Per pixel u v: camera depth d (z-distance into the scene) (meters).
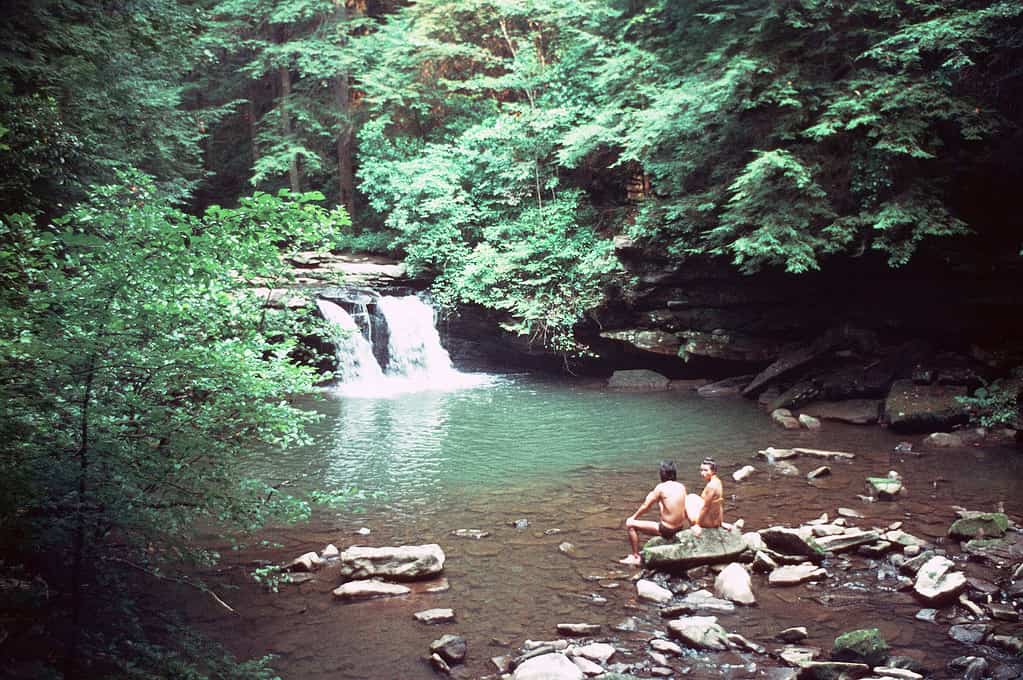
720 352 18.45
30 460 4.96
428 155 23.72
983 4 12.72
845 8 13.73
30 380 5.12
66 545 4.92
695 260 18.19
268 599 7.31
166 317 5.65
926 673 5.68
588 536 9.07
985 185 14.02
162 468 5.57
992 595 7.01
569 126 21.30
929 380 14.75
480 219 22.94
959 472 11.20
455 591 7.53
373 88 25.52
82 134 13.61
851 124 12.51
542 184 22.56
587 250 20.41
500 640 6.48
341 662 6.08
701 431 14.53
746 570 7.73
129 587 7.05
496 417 16.34
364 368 21.00
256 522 6.56
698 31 17.28
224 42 25.92
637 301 19.27
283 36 28.78
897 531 8.64
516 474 11.83
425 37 25.11
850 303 16.81
